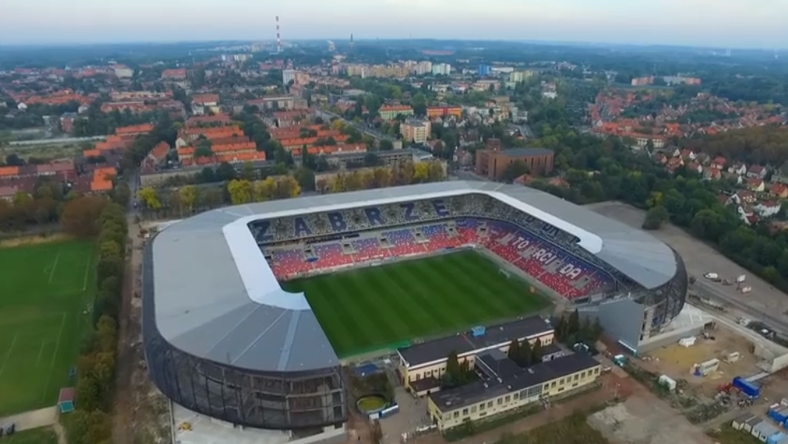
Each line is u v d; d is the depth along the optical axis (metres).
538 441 97.69
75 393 105.12
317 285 160.38
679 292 131.50
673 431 100.56
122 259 162.50
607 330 132.50
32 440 97.81
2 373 117.06
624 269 135.25
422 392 110.75
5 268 168.88
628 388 113.00
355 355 124.88
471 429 100.25
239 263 134.25
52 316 141.00
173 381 99.31
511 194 193.75
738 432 100.44
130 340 129.75
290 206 178.62
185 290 120.44
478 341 122.50
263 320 108.31
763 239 176.50
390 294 154.88
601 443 97.44
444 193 192.88
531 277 164.50
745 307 149.50
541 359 120.12
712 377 116.75
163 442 96.69
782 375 118.19
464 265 173.75
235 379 94.25
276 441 96.62
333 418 96.69
